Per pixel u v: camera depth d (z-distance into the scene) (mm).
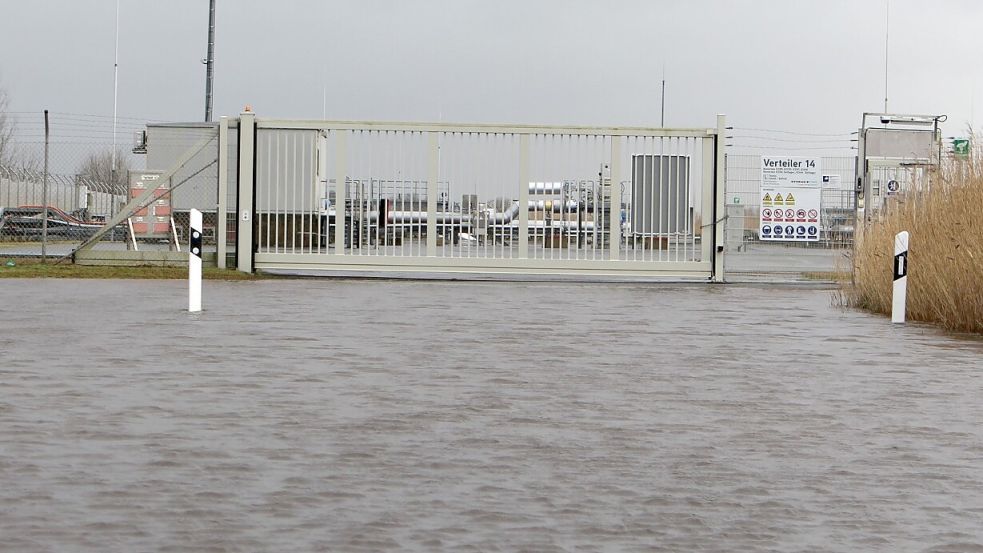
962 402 10688
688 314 19812
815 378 12133
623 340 15453
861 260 21719
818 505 6922
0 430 8695
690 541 6152
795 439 8867
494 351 13961
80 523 6309
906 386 11656
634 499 7000
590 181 28781
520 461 7973
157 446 8242
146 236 30562
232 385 11008
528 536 6188
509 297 23250
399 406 10016
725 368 12805
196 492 6996
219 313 18500
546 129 28688
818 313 20391
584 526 6398
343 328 16375
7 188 38500
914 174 20906
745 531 6352
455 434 8852
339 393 10641
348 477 7438
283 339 14875
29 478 7270
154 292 22969
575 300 22719
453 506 6773
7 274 27219
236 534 6148
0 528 6191
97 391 10516
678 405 10312
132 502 6754
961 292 17625
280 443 8414
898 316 18609
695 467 7875
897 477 7656
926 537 6285
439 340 15039
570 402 10367
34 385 10805
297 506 6719
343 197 28750
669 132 28781
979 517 6695
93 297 21516
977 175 19219
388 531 6246
